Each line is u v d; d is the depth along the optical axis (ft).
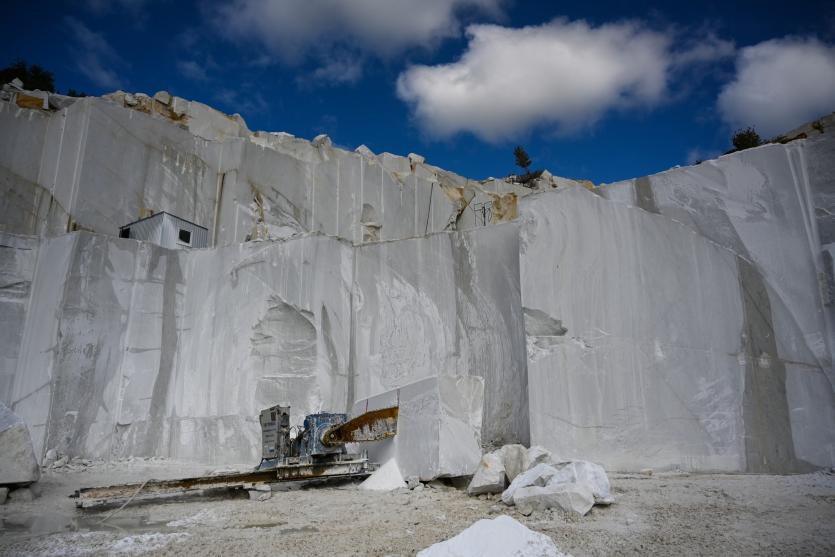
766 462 29.37
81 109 51.01
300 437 30.09
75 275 41.55
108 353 42.16
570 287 35.06
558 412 33.58
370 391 45.01
